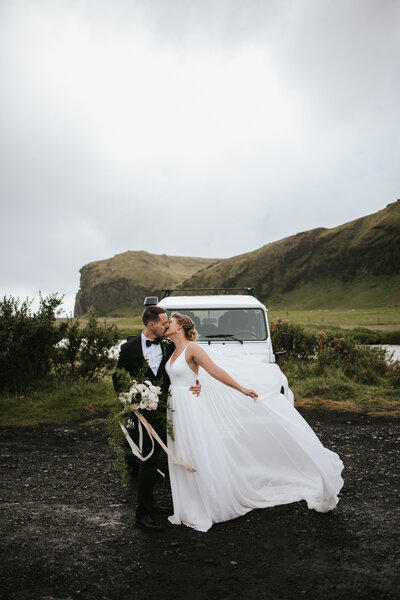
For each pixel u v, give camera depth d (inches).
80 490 194.7
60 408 356.2
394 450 251.1
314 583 120.6
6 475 212.7
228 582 121.6
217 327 279.7
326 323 2576.3
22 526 155.7
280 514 165.5
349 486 196.1
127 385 160.4
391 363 545.6
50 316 419.2
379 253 7701.8
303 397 411.2
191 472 159.6
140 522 155.0
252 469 178.1
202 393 168.2
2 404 355.3
